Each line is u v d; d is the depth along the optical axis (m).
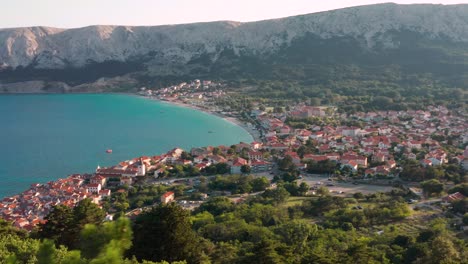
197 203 154.50
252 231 104.81
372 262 76.19
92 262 27.20
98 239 28.97
